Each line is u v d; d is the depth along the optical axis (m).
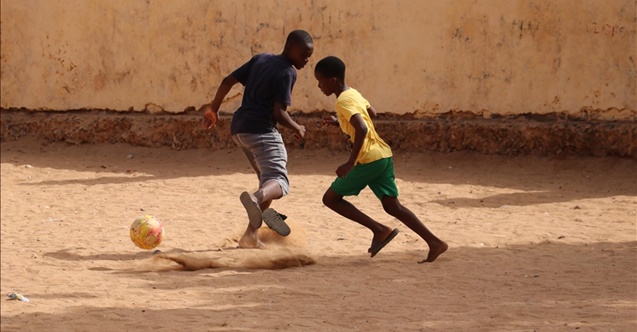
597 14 15.88
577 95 16.17
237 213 12.55
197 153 18.84
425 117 17.50
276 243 10.12
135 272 9.01
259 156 9.55
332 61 8.77
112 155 19.33
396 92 17.69
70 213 12.87
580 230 10.74
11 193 14.91
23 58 21.45
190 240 10.63
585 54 16.05
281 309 7.31
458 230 10.89
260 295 7.86
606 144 15.65
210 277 8.67
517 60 16.62
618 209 12.26
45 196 14.53
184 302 7.70
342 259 9.38
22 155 19.75
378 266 8.98
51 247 10.39
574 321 6.47
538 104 16.50
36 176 16.91
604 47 15.87
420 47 17.41
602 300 7.21
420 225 9.02
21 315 7.38
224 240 10.38
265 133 9.54
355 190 8.95
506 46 16.69
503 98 16.78
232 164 17.80
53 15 20.98
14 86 21.58
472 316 6.77
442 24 17.17
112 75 20.44
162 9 19.73
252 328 6.65
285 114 9.42
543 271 8.54
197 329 6.71
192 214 12.53
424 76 17.42
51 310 7.54
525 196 13.45
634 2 15.55
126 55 20.23
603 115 15.99
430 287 8.00
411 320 6.73
